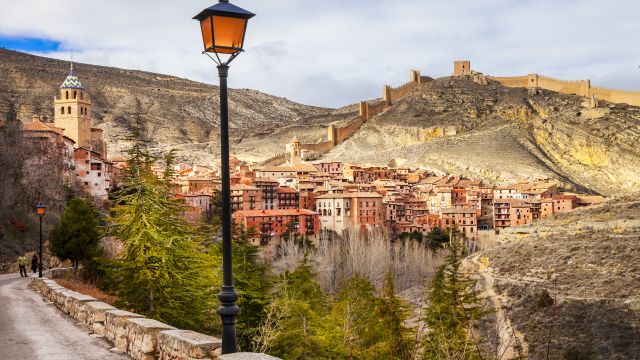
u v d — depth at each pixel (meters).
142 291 33.38
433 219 193.25
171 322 33.34
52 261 71.38
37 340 20.12
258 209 174.88
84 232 57.88
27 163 104.25
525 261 91.81
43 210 45.88
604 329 59.09
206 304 35.44
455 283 45.72
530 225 132.25
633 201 121.25
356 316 41.72
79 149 131.50
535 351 56.50
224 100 13.21
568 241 97.44
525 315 66.12
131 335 17.30
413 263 104.94
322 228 176.62
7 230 78.81
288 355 33.28
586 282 74.25
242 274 40.88
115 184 140.38
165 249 33.84
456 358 21.34
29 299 34.41
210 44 12.95
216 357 13.16
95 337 20.58
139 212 34.22
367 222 182.88
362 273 95.19
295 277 51.28
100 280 55.97
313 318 39.19
